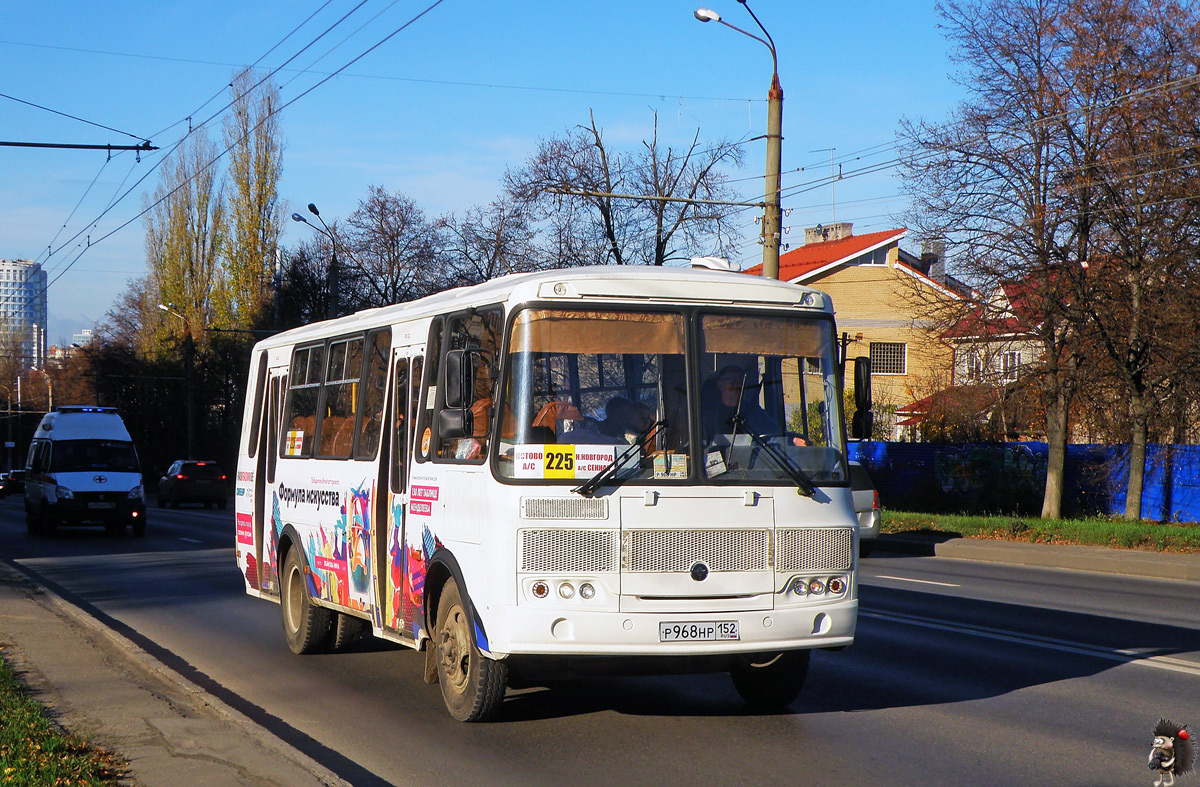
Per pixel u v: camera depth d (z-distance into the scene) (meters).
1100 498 30.44
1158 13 23.45
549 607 6.75
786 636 7.04
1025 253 24.41
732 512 7.02
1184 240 23.28
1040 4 24.50
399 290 53.53
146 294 67.81
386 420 8.93
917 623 11.95
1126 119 23.23
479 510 7.14
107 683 8.48
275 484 11.48
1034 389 25.91
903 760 6.61
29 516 30.11
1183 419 26.52
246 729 6.91
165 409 65.62
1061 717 7.68
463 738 7.25
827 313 7.61
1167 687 8.66
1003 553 20.55
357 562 9.27
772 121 22.28
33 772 5.68
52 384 101.69
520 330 7.06
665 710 7.99
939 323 26.17
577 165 41.66
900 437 45.88
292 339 11.48
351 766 6.62
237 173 57.88
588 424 6.98
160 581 17.55
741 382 7.27
